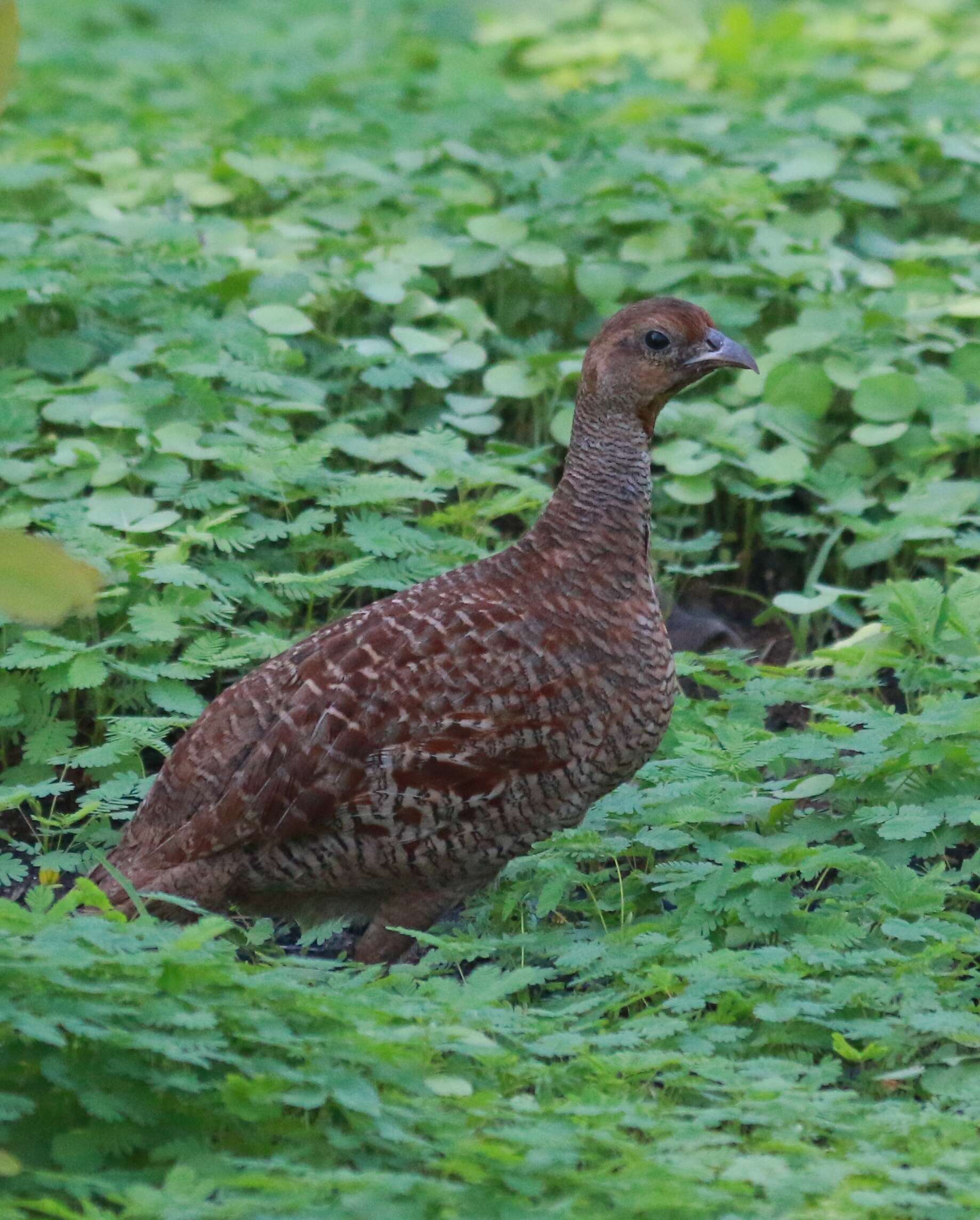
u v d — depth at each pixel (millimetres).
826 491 12672
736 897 8391
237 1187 5789
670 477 13375
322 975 7500
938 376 13523
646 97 20125
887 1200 5867
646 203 15586
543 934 8523
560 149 18156
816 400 13461
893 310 14180
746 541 13273
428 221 16141
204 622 11133
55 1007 6117
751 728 9727
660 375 8766
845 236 16812
